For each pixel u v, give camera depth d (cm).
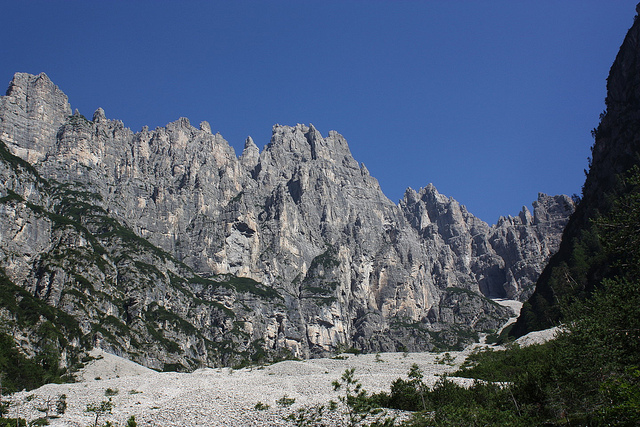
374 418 7944
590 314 7025
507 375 10719
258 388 12269
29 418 9306
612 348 5934
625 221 5859
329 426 7844
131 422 6788
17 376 13875
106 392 12106
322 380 13012
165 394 12106
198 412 9738
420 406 8569
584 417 6969
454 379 11175
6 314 18288
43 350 17275
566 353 7394
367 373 15412
